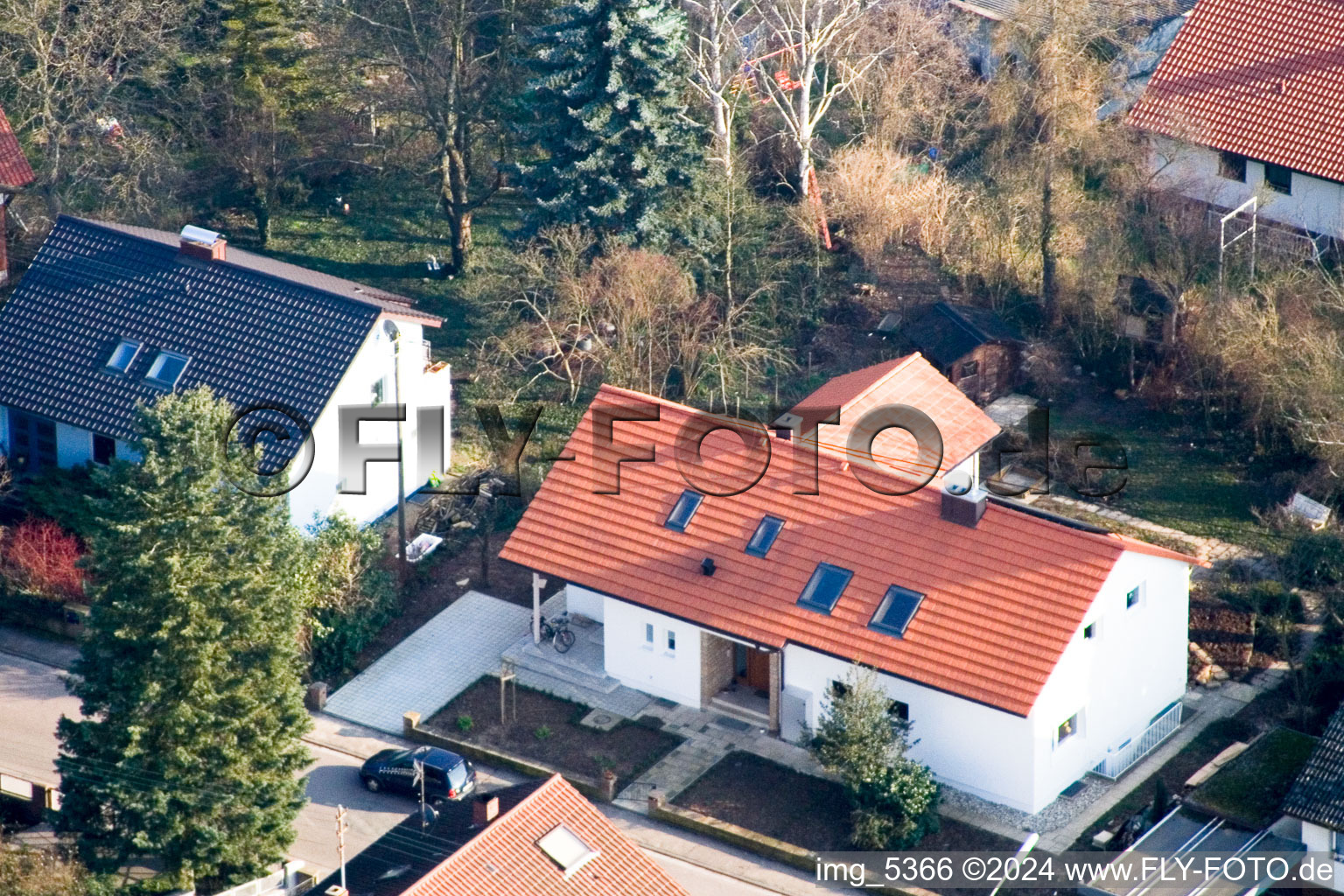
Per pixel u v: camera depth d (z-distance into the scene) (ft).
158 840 208.13
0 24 306.14
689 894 194.18
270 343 265.54
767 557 234.99
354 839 223.10
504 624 257.75
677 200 303.07
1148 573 228.63
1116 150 306.35
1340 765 210.18
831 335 307.58
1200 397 291.38
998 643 220.84
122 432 264.31
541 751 235.61
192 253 276.41
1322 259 298.56
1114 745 232.53
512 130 309.22
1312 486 272.92
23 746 236.02
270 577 212.64
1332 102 301.22
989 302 311.06
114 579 207.72
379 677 248.32
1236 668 246.88
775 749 235.20
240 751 209.77
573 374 302.45
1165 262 293.43
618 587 239.30
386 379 271.69
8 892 205.36
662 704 243.19
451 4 307.78
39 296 278.05
